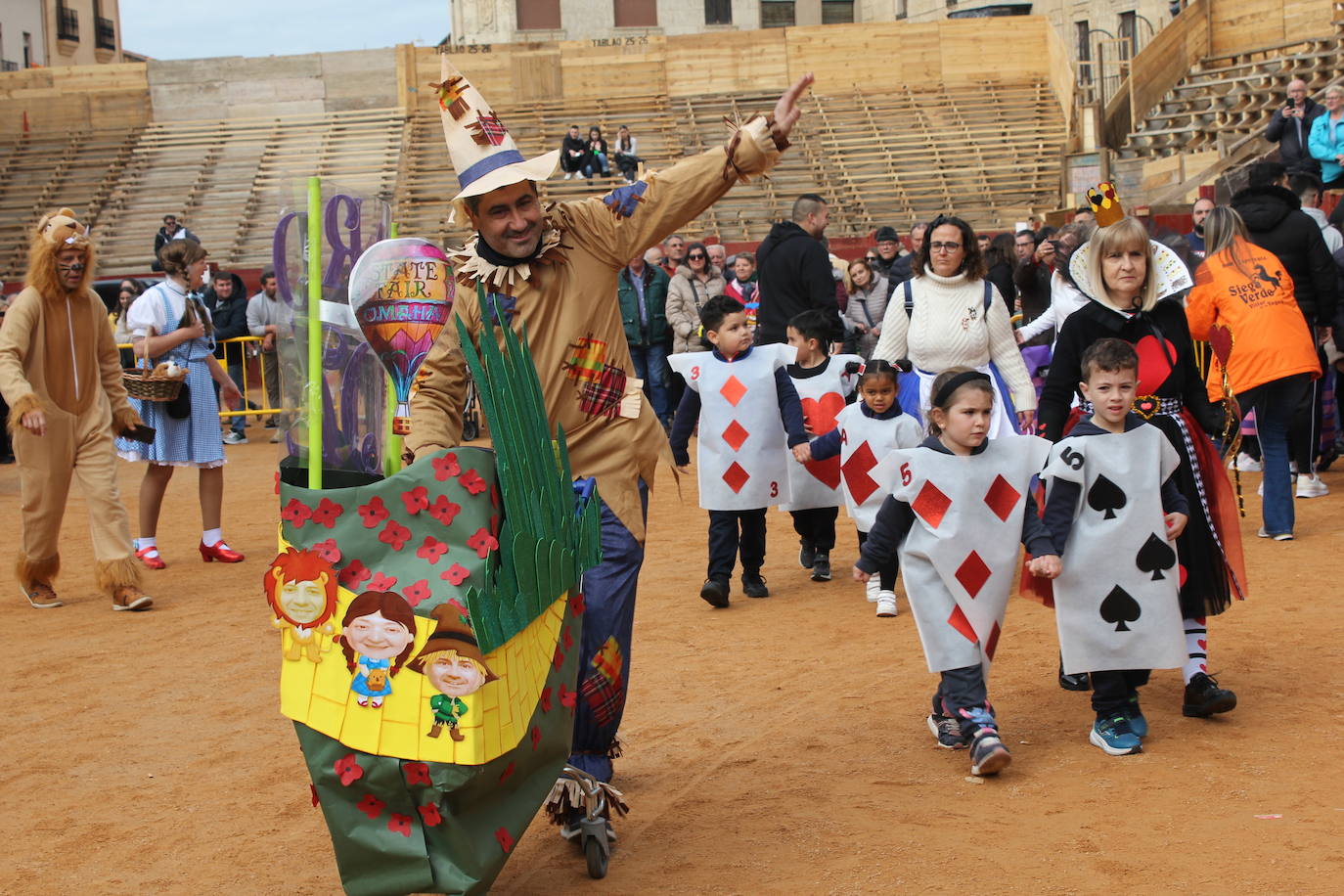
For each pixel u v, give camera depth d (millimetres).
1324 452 11648
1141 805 4715
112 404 8945
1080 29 45469
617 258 4641
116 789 5414
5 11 52969
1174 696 6008
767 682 6562
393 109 37625
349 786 3768
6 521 12828
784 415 8172
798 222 10500
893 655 6926
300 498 3770
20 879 4555
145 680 7062
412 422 4270
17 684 7059
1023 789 4941
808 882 4211
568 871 4434
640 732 5867
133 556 8781
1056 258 9688
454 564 3695
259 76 38281
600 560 4465
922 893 4086
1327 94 15992
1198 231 12508
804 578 9102
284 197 4129
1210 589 5613
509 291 4527
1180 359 5719
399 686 3693
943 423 5281
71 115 38250
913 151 34531
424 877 3764
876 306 15742
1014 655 6840
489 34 48562
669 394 16734
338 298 4168
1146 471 5293
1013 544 5289
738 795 5035
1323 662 6332
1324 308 9625
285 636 3820
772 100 37250
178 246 10008
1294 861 4172
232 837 4859
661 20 49562
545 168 4375
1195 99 28922
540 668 4012
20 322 8383
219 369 10219
